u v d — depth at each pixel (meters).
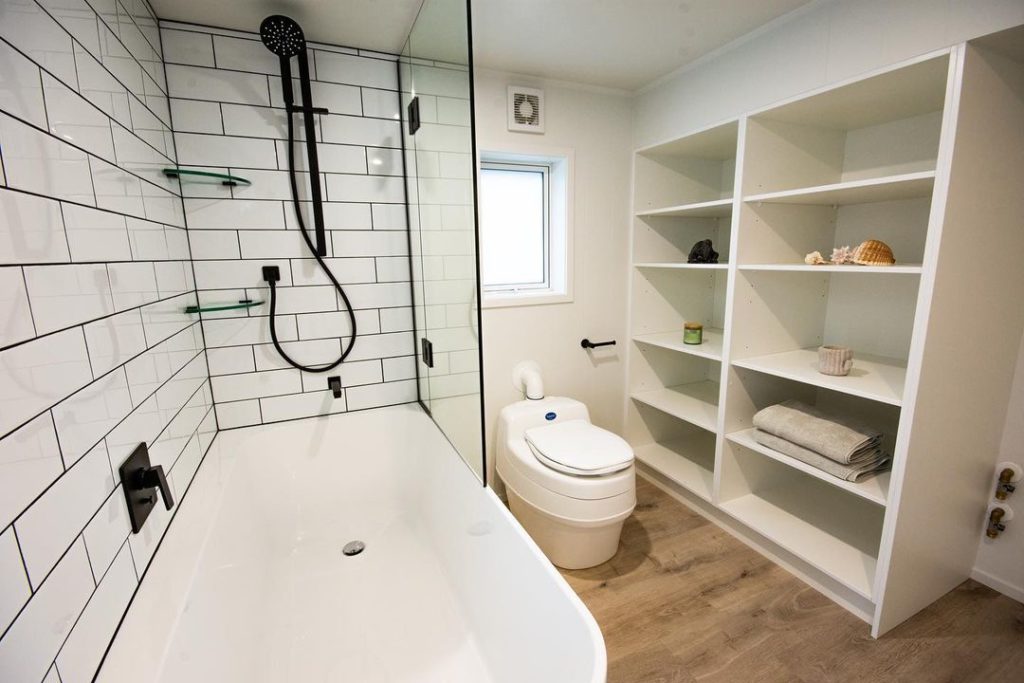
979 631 1.48
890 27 1.38
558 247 2.40
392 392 2.09
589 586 1.76
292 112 1.66
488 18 1.66
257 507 1.75
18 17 0.68
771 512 1.96
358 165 1.86
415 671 1.28
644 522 2.17
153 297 1.19
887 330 1.84
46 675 0.63
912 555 1.46
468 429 1.48
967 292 1.31
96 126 0.93
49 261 0.72
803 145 1.83
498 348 2.29
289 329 1.85
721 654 1.45
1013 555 1.59
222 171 1.66
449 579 1.61
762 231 1.82
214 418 1.78
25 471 0.62
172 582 0.99
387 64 1.85
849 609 1.60
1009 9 1.12
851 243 1.93
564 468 1.72
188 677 0.90
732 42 1.87
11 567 0.57
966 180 1.22
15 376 0.61
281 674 1.26
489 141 2.10
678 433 2.80
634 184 2.40
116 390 0.92
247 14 1.52
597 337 2.53
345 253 1.90
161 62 1.49
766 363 1.82
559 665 1.00
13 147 0.65
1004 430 1.57
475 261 1.30
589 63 2.04
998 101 1.24
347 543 1.84
